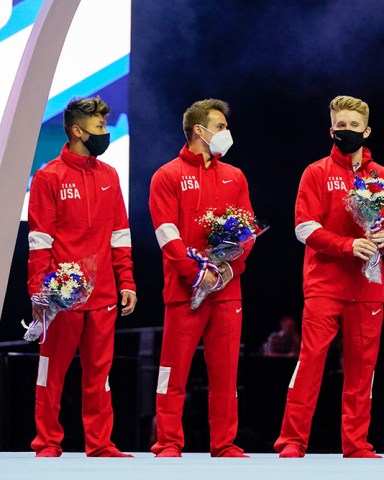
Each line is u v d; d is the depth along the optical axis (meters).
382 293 9.55
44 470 6.84
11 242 8.73
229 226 9.19
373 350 9.55
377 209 9.09
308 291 9.53
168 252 9.34
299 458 8.82
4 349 14.78
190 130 9.73
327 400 13.91
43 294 9.13
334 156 9.60
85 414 9.45
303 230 9.45
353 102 9.52
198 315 9.47
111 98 14.11
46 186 9.37
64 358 9.45
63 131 13.76
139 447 12.88
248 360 14.08
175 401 9.49
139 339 15.09
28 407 12.33
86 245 9.45
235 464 7.65
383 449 14.09
